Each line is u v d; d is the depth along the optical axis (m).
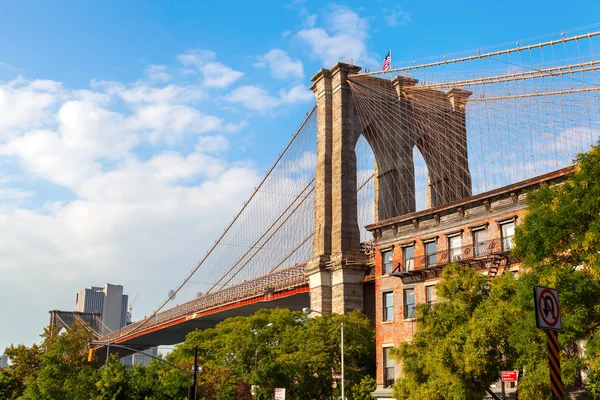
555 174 45.22
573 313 29.20
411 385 37.94
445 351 34.09
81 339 94.06
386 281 59.28
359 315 68.12
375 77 88.81
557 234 30.80
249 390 61.97
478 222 51.22
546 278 29.80
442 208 54.03
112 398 59.94
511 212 48.59
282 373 59.12
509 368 34.09
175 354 87.81
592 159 31.16
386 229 60.25
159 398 61.41
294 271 90.12
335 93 88.56
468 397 33.91
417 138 87.94
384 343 57.91
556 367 20.89
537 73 54.00
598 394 29.44
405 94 88.44
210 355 79.31
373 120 87.44
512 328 31.42
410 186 84.31
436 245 54.88
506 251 45.88
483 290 37.66
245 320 81.31
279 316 73.75
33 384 57.91
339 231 81.06
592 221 30.31
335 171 85.00
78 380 59.25
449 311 36.91
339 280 78.19
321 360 60.16
